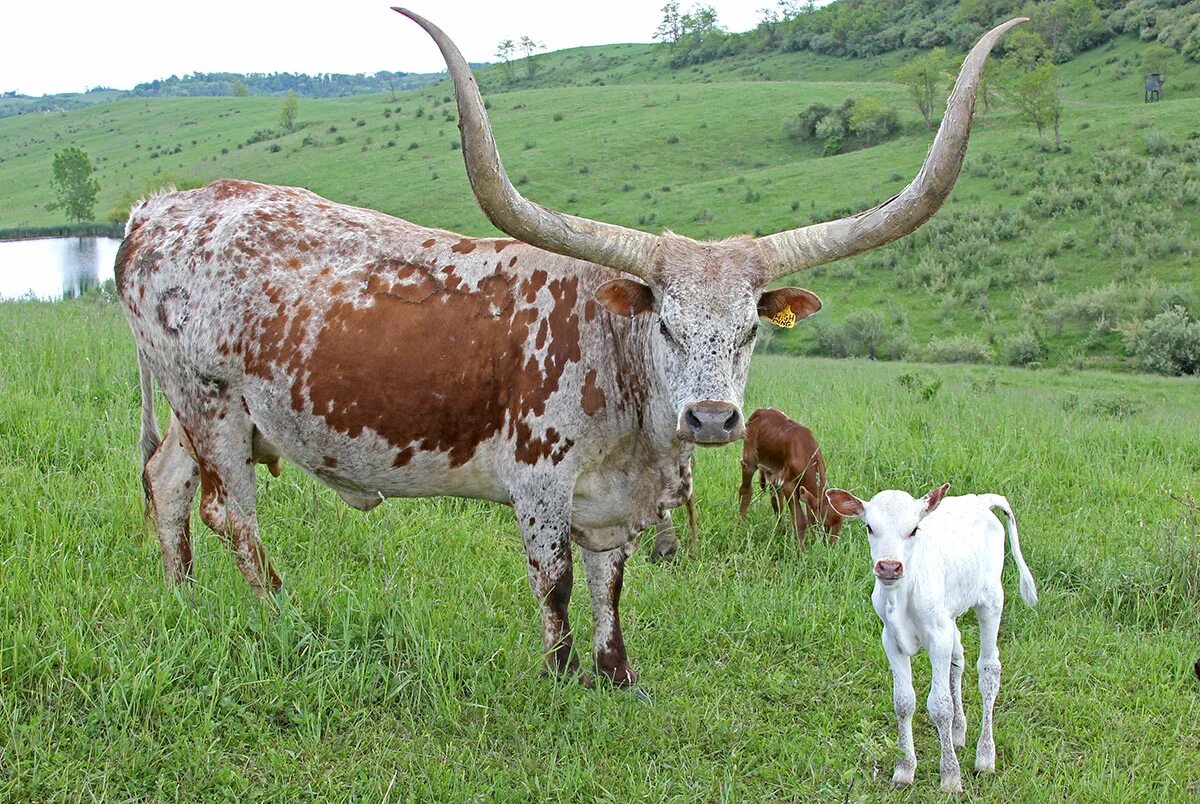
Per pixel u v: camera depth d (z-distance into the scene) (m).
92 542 6.23
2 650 4.77
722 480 8.77
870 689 5.62
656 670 5.73
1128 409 17.52
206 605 5.52
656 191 71.25
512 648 5.64
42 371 9.20
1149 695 5.65
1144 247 48.00
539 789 4.50
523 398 5.34
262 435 5.74
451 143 102.44
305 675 5.01
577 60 189.38
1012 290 46.66
